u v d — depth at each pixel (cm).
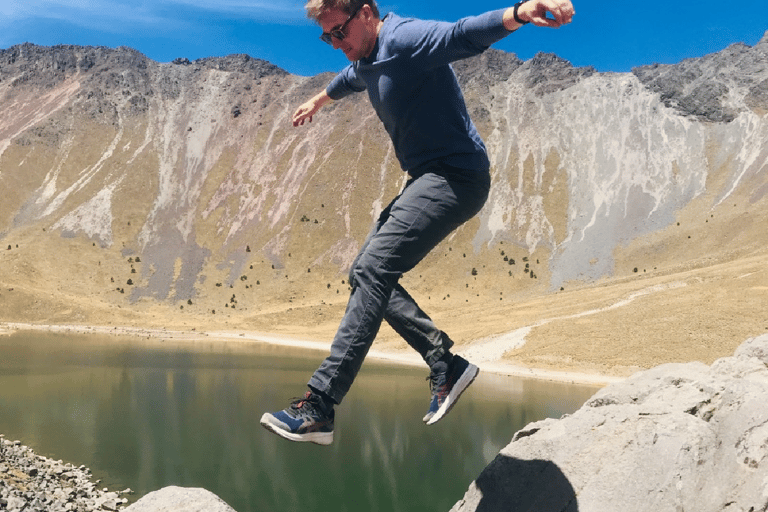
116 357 6875
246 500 2130
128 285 17512
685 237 16638
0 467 1838
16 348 7419
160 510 428
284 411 357
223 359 7119
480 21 307
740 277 7456
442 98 362
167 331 11931
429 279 17438
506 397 4466
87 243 19562
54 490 1858
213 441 2977
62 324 12438
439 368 386
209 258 19700
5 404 3694
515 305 10425
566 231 19338
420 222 365
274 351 8581
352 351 360
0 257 17288
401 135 382
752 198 17388
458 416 3716
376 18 369
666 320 6444
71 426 3166
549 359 6228
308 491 2255
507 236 19488
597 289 10312
